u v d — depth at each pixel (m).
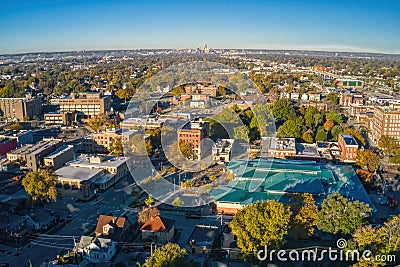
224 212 114.12
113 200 126.56
